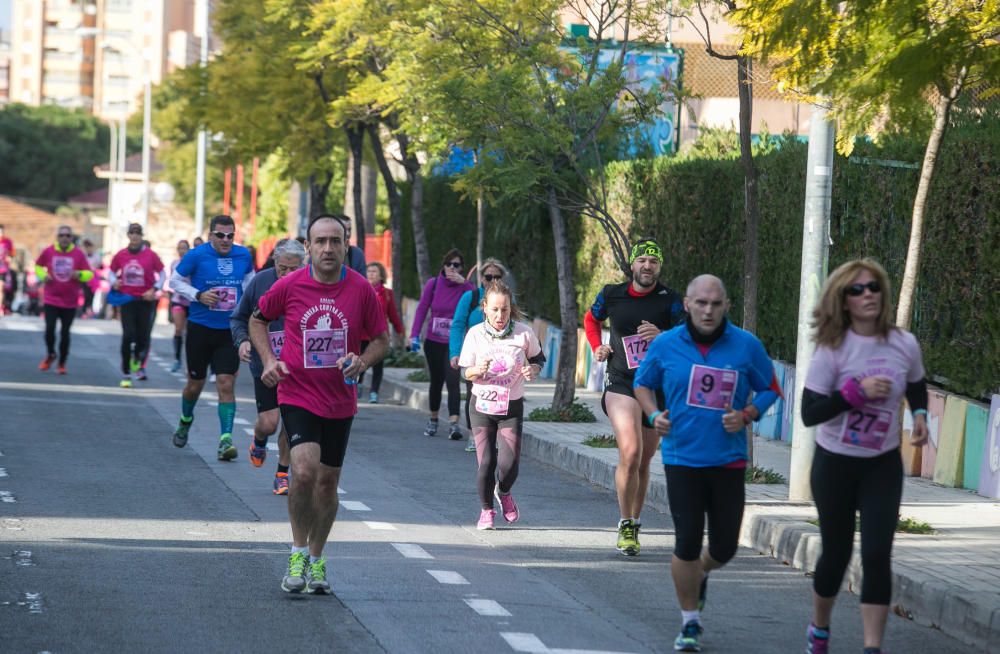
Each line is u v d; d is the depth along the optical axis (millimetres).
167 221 114500
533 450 22266
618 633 10438
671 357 10477
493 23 24000
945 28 12711
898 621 11570
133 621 10117
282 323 16234
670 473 10383
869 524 9320
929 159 14102
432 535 14594
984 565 12359
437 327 23938
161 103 148000
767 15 13859
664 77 24375
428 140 28641
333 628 10125
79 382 30609
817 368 9477
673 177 28188
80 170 152750
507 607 11125
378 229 67500
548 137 23297
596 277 32438
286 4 34750
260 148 41688
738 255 25953
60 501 15414
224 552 12945
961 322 18766
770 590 12508
